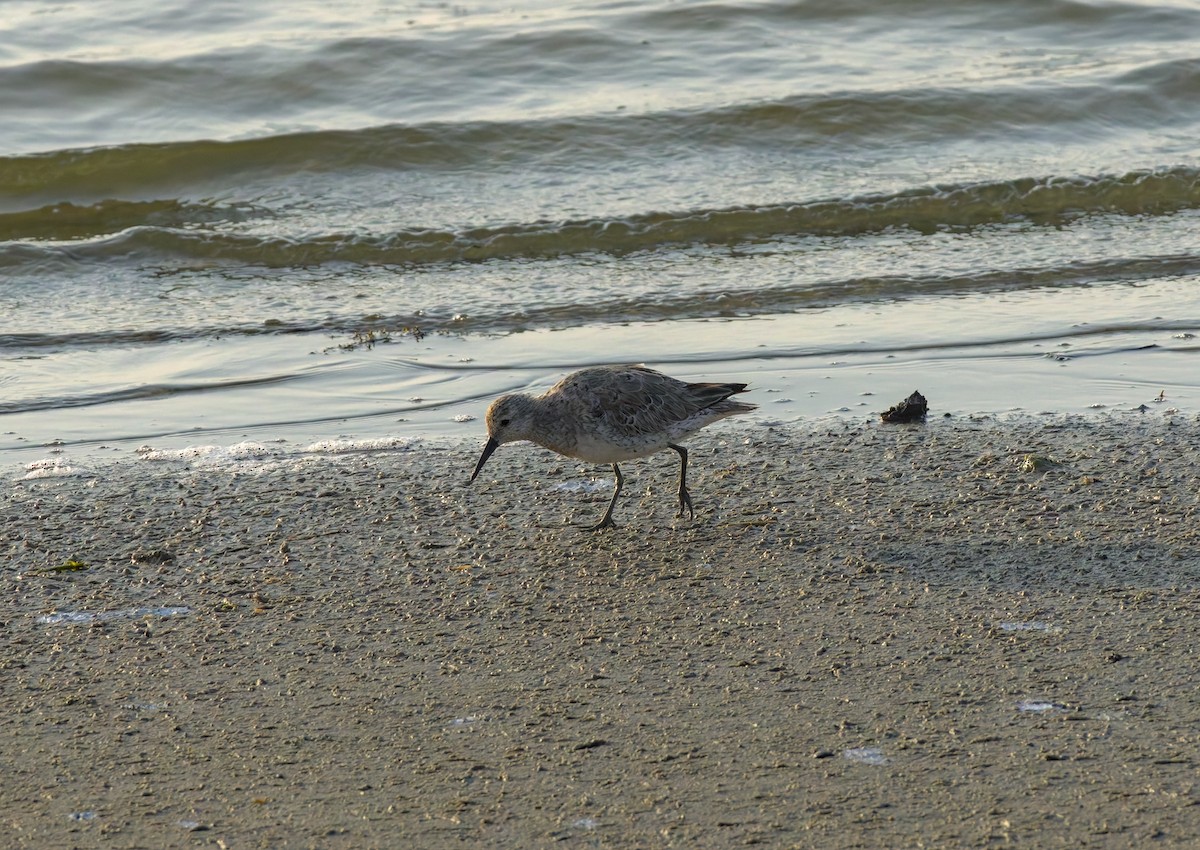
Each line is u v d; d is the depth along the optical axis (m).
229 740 7.97
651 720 8.11
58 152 22.33
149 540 11.12
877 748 7.72
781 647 9.06
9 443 13.32
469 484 12.33
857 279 18.05
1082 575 10.07
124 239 19.25
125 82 25.00
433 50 26.12
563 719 8.16
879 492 11.88
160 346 16.05
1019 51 26.80
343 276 18.61
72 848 6.89
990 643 9.02
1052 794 7.20
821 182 21.42
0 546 10.98
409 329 16.55
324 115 24.39
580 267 18.81
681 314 17.02
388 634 9.40
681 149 22.84
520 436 11.09
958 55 26.56
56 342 16.09
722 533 11.10
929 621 9.39
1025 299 17.36
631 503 11.84
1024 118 23.78
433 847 6.88
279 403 14.44
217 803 7.31
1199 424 13.44
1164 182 21.22
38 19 28.06
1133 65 25.09
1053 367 15.14
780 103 23.66
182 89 25.03
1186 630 9.12
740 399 14.31
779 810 7.13
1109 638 9.04
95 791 7.43
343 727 8.11
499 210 20.52
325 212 20.80
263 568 10.56
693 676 8.67
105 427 13.77
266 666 8.95
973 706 8.18
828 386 14.69
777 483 12.15
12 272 18.50
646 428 10.88
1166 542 10.64
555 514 11.64
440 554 10.81
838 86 24.70
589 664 8.88
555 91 25.09
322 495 12.06
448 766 7.65
